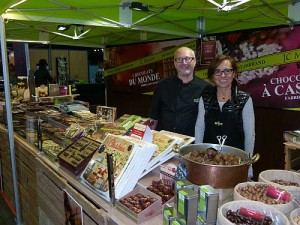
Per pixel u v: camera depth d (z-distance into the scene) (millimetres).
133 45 6004
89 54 10062
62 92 3828
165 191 1340
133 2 3092
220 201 1141
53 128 2604
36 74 5031
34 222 2463
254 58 3992
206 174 1147
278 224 911
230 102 1806
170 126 2383
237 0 2467
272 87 3861
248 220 913
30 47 8602
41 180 2104
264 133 4027
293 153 2914
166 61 5352
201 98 1948
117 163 1434
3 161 3471
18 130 3031
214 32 4312
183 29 4250
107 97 7012
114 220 1226
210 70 1837
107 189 1369
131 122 2160
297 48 3545
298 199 1109
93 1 3203
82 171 1678
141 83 6016
